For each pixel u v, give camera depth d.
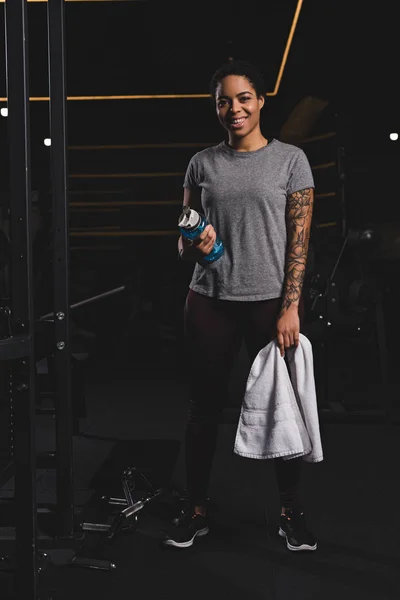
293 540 2.31
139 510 2.51
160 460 3.45
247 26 5.82
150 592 2.03
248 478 3.09
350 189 8.53
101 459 3.47
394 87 8.68
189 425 2.44
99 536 2.44
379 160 9.13
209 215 2.32
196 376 2.41
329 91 8.70
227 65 2.25
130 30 5.88
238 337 2.41
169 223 8.79
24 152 1.70
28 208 1.71
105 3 5.32
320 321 4.30
